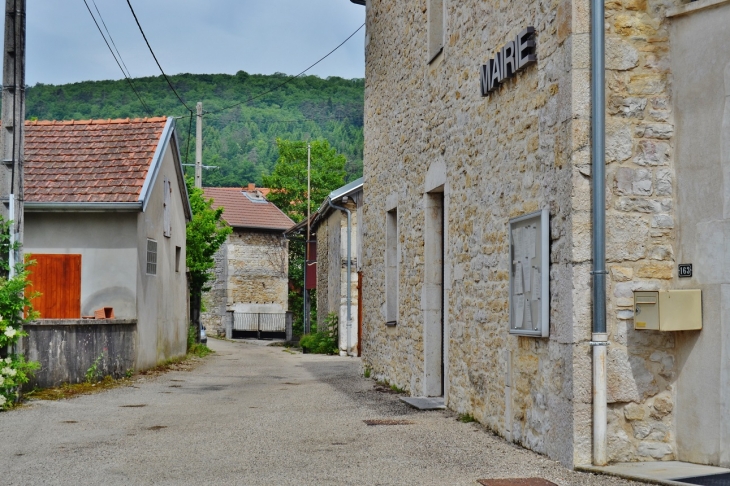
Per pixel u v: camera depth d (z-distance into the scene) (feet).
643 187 19.76
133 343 48.55
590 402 19.21
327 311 89.97
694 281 19.20
